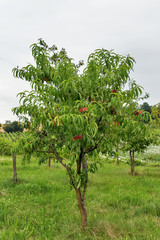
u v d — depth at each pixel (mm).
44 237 3803
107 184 7848
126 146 9305
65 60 4148
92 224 4223
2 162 13883
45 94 3596
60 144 4059
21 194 6426
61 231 4035
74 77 4121
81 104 3277
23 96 3514
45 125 3523
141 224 4188
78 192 4176
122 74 3912
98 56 4086
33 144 3957
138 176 9695
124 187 7398
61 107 3414
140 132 3736
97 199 5891
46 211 4988
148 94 7781
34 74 4316
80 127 3180
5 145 13219
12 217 4578
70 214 4809
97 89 4027
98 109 3619
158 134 8906
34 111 3480
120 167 13500
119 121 3609
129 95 4039
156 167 14102
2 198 5852
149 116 3572
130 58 4152
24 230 4004
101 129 3922
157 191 6832
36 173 10227
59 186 7332
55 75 3920
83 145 3619
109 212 4938
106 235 3777
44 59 4344
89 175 9680
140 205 5449
